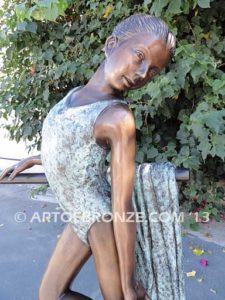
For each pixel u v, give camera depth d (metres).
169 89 2.49
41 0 1.63
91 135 1.00
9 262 2.75
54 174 1.08
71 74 3.10
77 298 1.25
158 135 3.18
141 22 1.00
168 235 1.16
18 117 3.61
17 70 3.65
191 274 2.51
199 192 3.30
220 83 2.43
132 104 2.81
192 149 2.90
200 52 2.58
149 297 1.19
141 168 1.13
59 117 1.04
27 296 2.37
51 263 1.24
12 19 2.85
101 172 1.09
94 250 1.11
